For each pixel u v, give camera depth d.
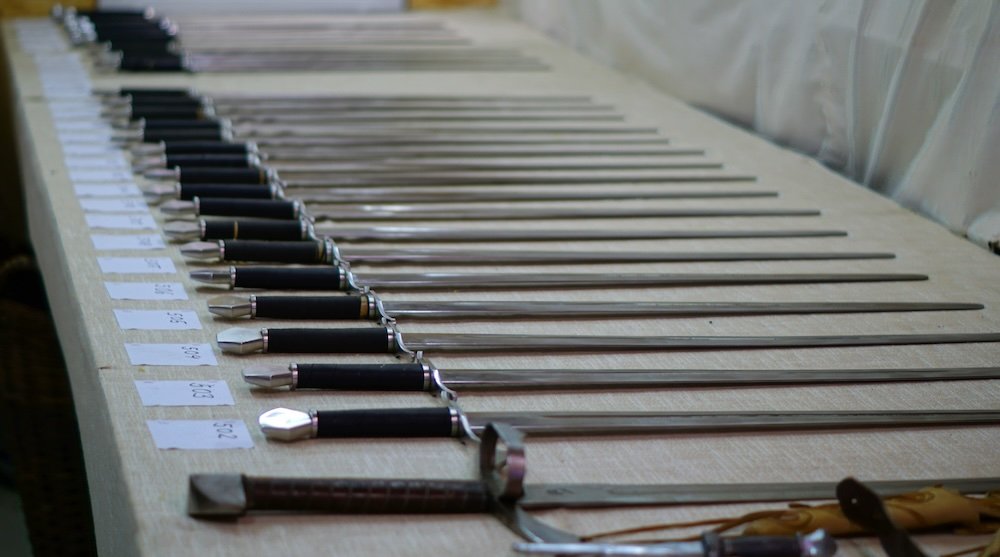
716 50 3.21
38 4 4.95
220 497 1.03
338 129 2.93
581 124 3.10
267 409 1.28
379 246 1.96
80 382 1.56
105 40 4.09
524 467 1.05
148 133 2.59
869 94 2.46
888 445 1.29
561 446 1.24
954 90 2.19
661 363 1.49
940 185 2.22
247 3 5.38
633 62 3.88
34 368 2.60
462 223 2.14
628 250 1.99
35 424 2.61
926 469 1.23
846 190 2.43
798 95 2.75
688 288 1.81
